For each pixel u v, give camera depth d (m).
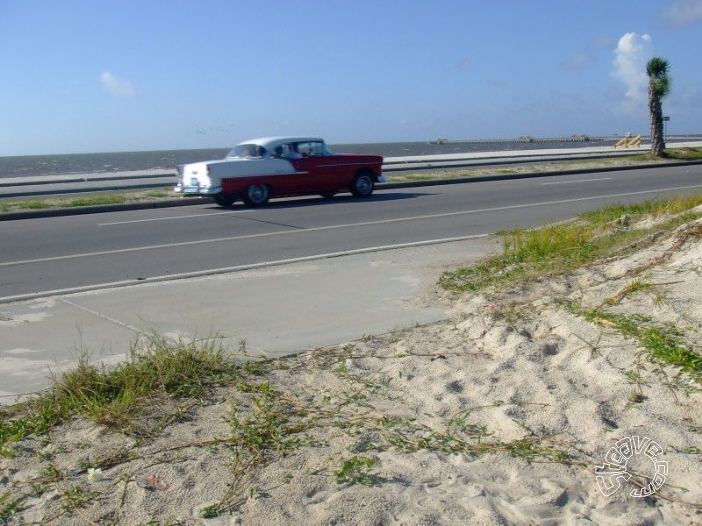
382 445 4.63
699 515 3.86
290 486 4.16
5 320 7.73
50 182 30.44
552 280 7.86
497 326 6.39
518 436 4.67
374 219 15.50
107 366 6.08
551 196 19.45
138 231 14.52
